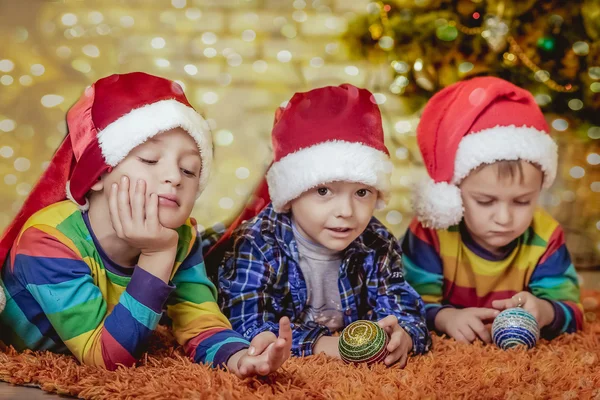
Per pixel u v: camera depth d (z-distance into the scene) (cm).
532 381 125
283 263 156
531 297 167
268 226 157
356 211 148
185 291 142
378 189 150
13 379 126
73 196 135
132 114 129
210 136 139
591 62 238
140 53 382
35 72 373
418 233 182
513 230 167
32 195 145
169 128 129
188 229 146
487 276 179
